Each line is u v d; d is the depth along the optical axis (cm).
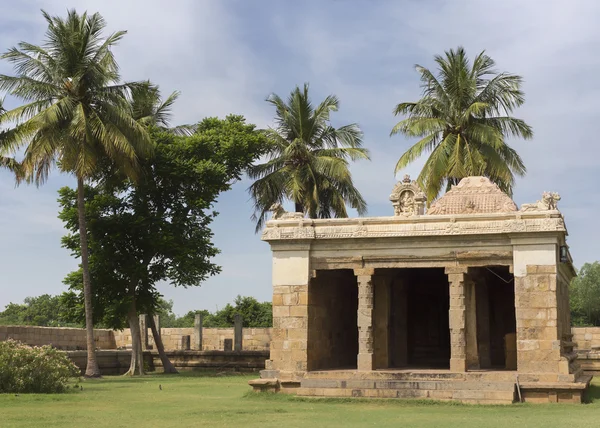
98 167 3406
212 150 3697
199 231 3634
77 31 3075
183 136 3719
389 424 1469
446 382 1948
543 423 1464
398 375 2047
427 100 3531
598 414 1647
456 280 2075
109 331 4425
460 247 2081
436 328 2748
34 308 7331
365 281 2150
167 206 3650
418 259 2116
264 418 1605
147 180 3472
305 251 2197
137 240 3497
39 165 3045
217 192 3647
